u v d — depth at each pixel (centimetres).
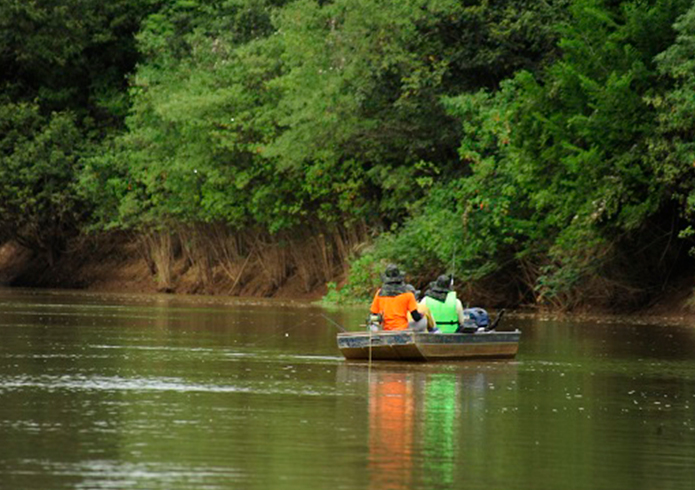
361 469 3022
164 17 15475
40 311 9819
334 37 11794
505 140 9894
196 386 4669
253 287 14362
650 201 8862
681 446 3503
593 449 3412
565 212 9275
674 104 8488
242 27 14388
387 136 11606
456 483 2891
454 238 10275
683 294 9694
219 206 13762
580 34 9256
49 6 16362
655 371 5547
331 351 6300
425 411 4050
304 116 11775
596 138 8894
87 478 2853
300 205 13025
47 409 3956
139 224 15238
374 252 11400
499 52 10781
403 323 5828
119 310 10219
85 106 16888
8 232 16575
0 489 2725
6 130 16262
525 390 4728
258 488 2777
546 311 10425
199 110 13312
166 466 3014
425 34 11281
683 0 8875
